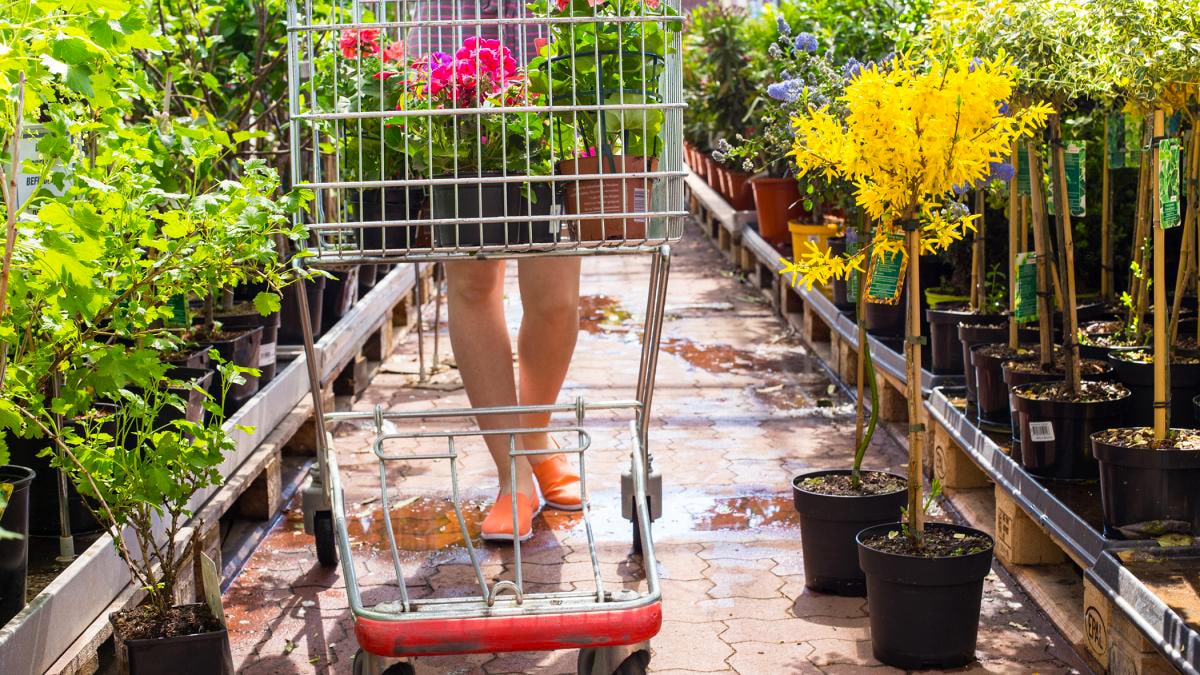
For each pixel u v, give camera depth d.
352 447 4.86
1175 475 2.74
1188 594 2.49
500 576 3.50
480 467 4.60
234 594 3.42
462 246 2.77
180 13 4.50
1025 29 3.16
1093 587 2.78
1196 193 3.53
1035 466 3.27
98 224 2.10
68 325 2.51
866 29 5.95
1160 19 2.99
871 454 4.61
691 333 6.88
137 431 2.75
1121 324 4.20
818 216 6.47
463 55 2.81
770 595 3.32
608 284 8.48
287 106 5.10
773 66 6.89
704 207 10.76
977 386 3.79
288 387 4.36
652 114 2.84
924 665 2.83
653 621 2.43
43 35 1.94
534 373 3.81
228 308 4.44
